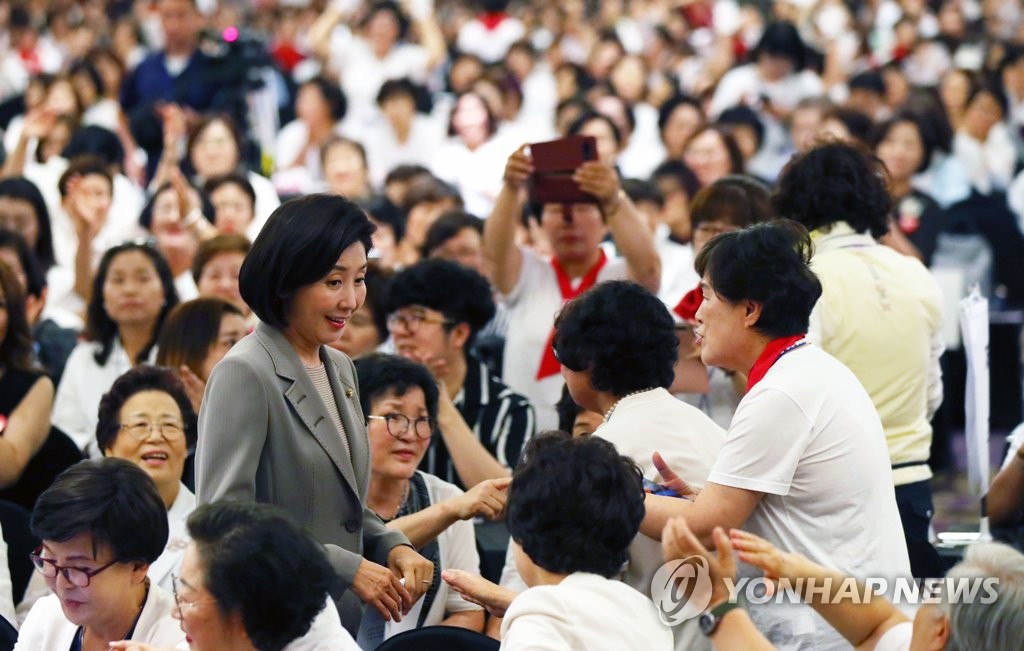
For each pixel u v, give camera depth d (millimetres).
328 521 8391
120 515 8211
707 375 11258
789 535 8258
